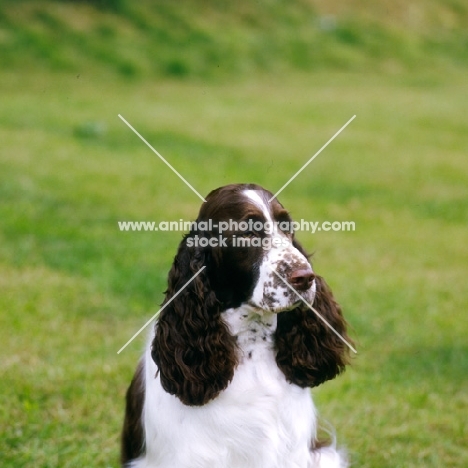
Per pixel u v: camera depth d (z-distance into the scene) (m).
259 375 4.77
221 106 25.28
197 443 4.70
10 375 7.50
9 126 19.78
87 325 9.11
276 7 39.06
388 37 39.59
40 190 14.44
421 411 7.39
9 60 28.11
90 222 13.09
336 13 41.19
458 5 46.00
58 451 6.28
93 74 28.58
